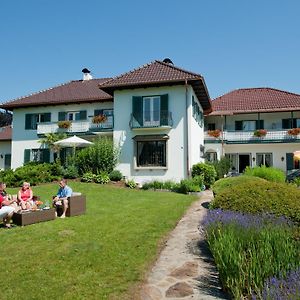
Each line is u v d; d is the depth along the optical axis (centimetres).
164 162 2172
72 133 2636
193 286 557
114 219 1009
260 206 802
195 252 723
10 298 487
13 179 1952
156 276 595
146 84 2166
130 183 2016
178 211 1137
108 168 2159
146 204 1306
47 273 579
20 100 2903
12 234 830
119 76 2342
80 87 3033
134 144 2225
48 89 3095
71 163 2262
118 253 687
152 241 779
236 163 3067
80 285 533
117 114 2289
